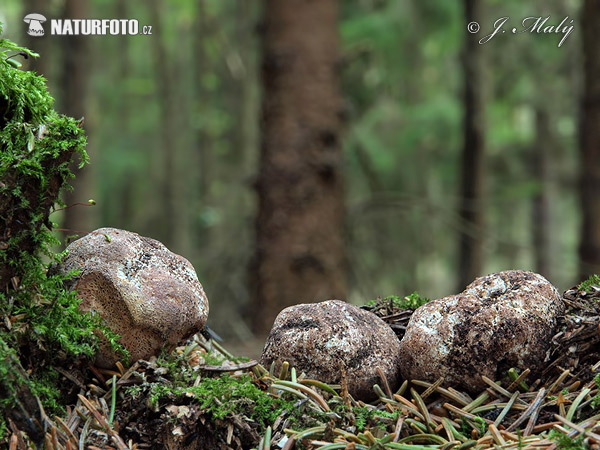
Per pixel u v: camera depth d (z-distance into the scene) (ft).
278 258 15.83
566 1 26.00
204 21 36.01
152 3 35.58
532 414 3.90
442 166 30.37
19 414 3.77
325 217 16.06
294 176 15.96
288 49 16.22
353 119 24.80
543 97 28.17
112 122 39.17
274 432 4.05
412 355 4.26
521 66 26.81
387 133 28.96
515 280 4.29
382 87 27.73
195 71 39.37
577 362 4.15
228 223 32.45
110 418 4.10
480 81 20.29
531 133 32.91
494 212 37.32
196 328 4.66
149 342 4.42
